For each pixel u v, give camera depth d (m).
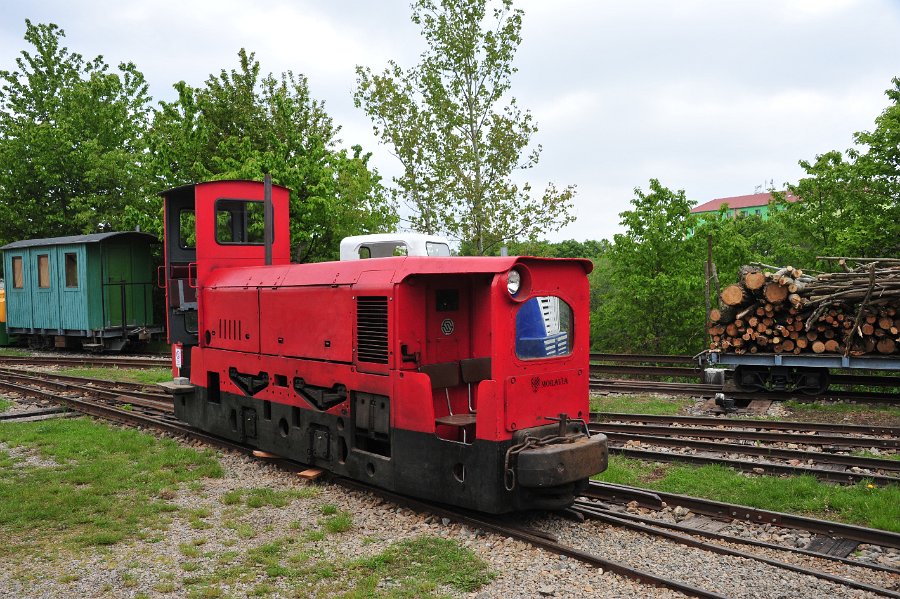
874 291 10.07
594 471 5.25
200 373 8.65
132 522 5.71
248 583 4.55
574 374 5.67
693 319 15.84
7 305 21.25
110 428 9.31
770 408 10.52
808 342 10.92
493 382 5.12
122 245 19.09
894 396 10.53
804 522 5.36
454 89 18.94
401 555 4.94
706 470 7.01
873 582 4.43
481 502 5.17
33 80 28.81
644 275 16.66
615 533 5.30
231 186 8.81
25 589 4.47
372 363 6.04
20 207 24.16
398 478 5.81
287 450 7.17
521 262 5.22
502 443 5.13
